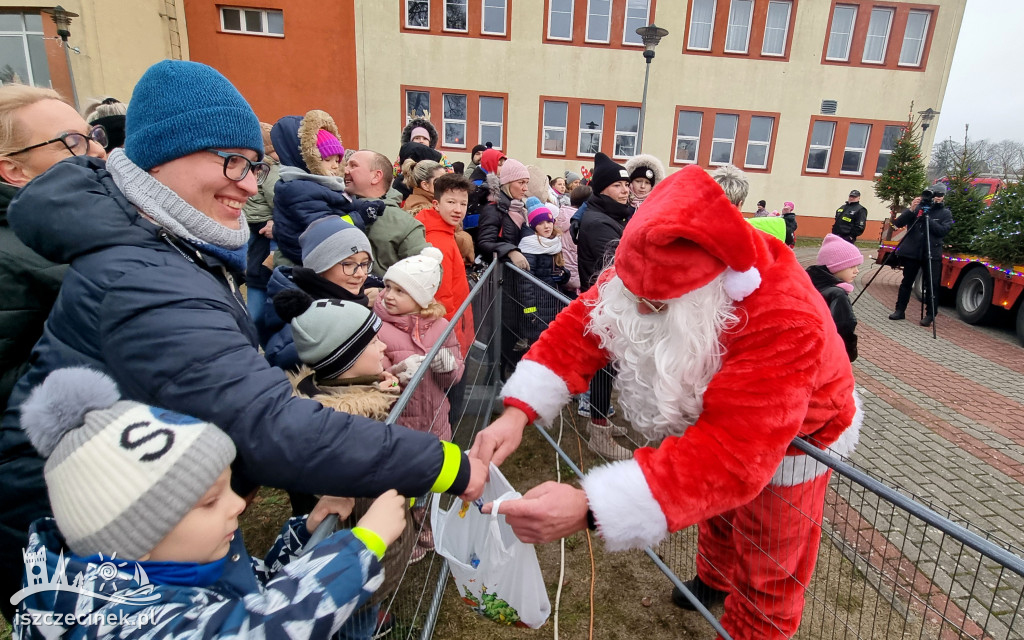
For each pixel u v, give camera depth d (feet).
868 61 54.39
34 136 5.58
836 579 7.89
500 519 5.17
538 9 51.31
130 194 3.71
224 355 3.32
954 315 26.94
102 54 39.63
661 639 6.97
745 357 4.17
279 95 50.19
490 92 52.70
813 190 56.90
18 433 3.62
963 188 27.02
